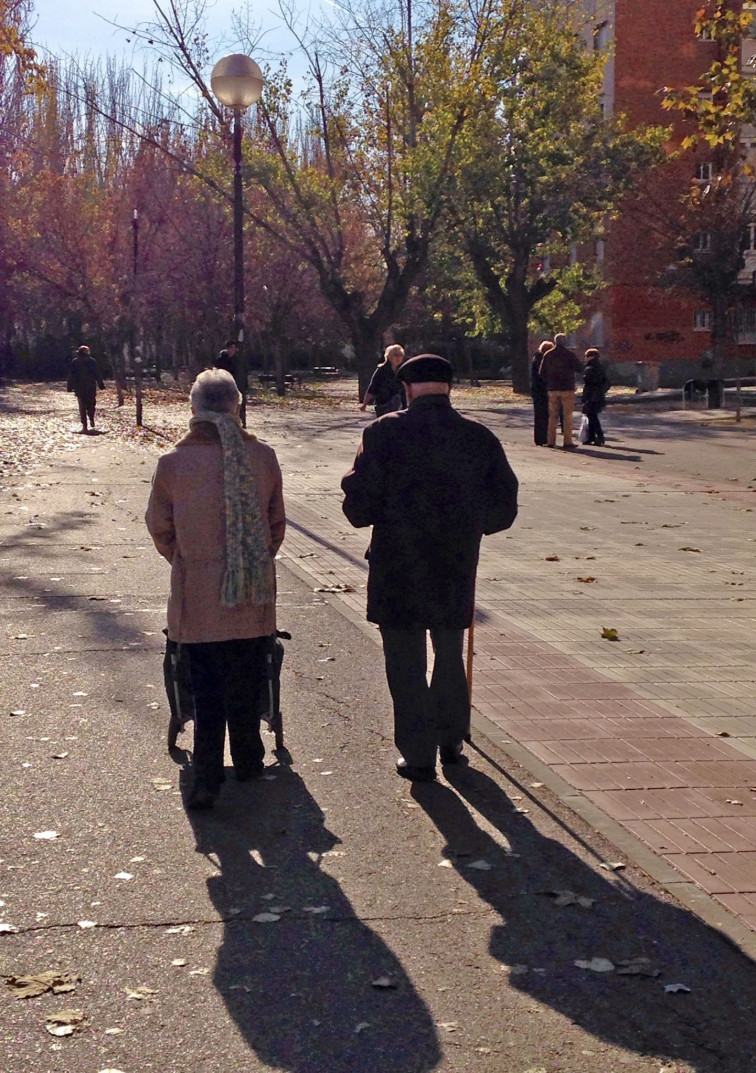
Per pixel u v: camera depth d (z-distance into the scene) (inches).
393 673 218.4
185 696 224.7
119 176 2178.9
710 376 2100.1
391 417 215.9
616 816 198.2
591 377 946.7
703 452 889.5
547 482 695.1
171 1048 129.6
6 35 772.6
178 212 1967.3
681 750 231.5
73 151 2330.2
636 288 2305.6
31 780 211.6
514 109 1652.3
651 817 197.9
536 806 204.1
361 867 179.2
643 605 366.3
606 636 321.7
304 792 210.2
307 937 156.4
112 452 867.4
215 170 1640.0
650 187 1982.0
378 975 146.7
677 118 2222.0
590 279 1830.7
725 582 405.4
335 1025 135.1
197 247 1942.7
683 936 158.4
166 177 1971.0
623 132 1793.8
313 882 173.6
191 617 202.5
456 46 1584.6
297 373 2709.2
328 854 183.8
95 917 160.6
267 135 1642.5
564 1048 131.5
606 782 213.9
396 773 220.2
